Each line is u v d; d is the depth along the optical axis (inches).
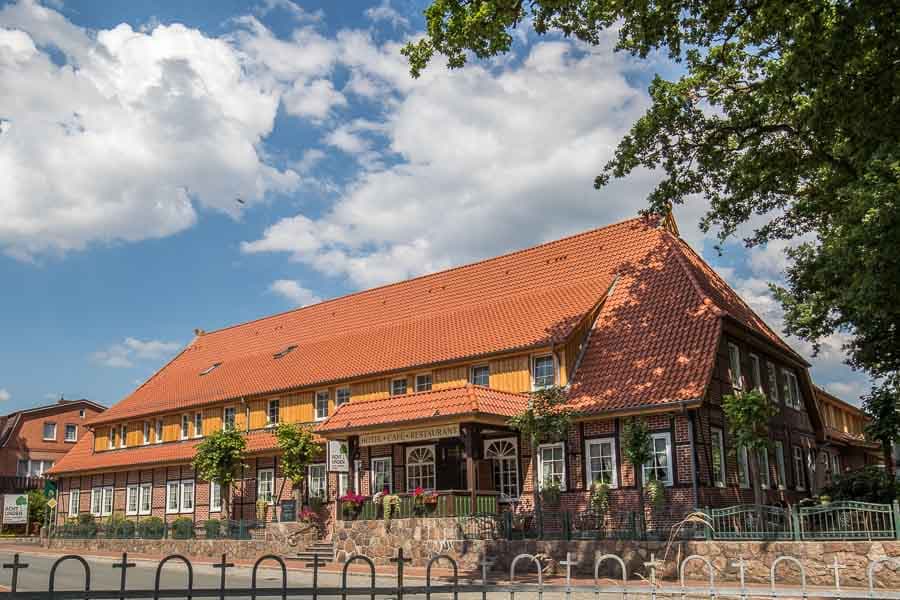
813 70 693.3
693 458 948.6
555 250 1387.8
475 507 990.4
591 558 864.9
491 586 353.1
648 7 791.7
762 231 1119.0
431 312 1454.2
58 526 1685.5
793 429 1311.5
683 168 1032.2
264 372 1619.1
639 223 1310.3
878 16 663.8
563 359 1109.1
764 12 733.3
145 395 1921.8
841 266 765.3
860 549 709.9
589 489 1024.2
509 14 767.7
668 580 800.9
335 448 1175.0
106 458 1843.0
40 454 2509.8
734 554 776.3
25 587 813.2
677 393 960.9
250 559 1237.7
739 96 978.1
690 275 1139.9
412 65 818.8
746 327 1130.7
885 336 1069.1
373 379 1349.7
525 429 971.9
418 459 1201.4
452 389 1059.9
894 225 663.1
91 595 272.4
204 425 1669.5
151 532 1460.4
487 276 1448.1
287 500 1362.0
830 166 932.0
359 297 1690.5
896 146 676.7
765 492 1120.8
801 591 386.3
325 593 303.9
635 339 1097.4
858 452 1812.3
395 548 1039.6
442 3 775.7
